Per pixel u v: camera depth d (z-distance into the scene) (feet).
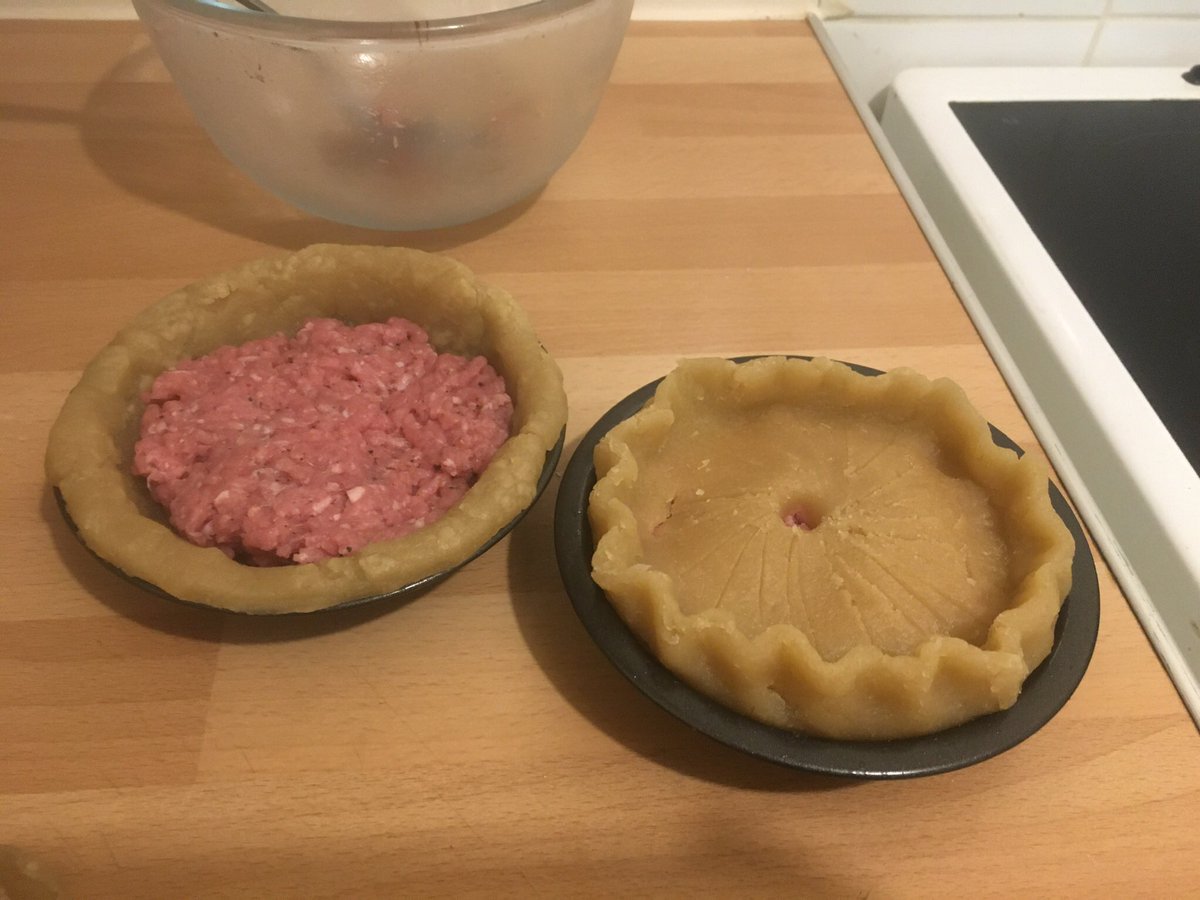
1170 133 1.56
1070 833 0.75
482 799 0.76
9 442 0.99
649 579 0.73
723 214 1.31
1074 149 1.51
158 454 0.85
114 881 0.71
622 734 0.80
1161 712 0.83
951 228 1.41
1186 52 1.83
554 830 0.74
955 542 0.82
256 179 1.20
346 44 1.00
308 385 0.93
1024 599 0.75
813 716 0.71
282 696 0.81
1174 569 0.94
